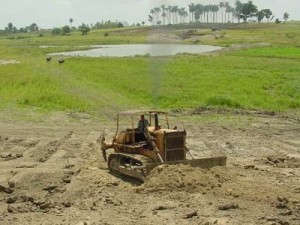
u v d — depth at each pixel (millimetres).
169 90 41125
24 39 175375
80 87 44406
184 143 16406
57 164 19594
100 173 17547
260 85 43062
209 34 142625
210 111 34125
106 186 15938
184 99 37688
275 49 87125
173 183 15008
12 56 90438
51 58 78188
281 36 130875
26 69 59719
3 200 14578
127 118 32438
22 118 32312
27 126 29922
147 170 15633
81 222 12312
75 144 24266
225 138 25797
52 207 13680
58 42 142500
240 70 54312
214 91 40844
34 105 36625
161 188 14953
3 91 42844
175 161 15930
